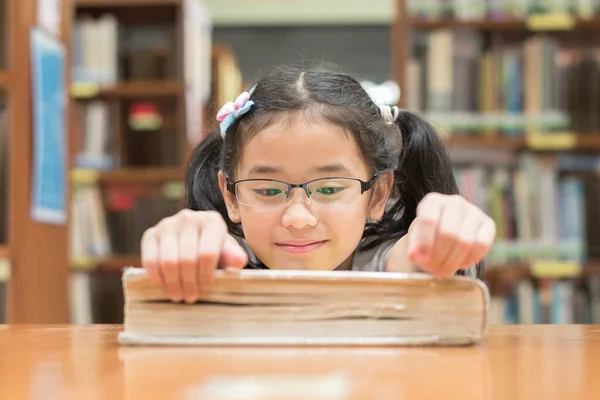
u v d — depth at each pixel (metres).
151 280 0.70
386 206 1.13
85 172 3.02
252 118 1.01
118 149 3.17
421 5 2.65
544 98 2.62
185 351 0.66
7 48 2.33
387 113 1.15
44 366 0.56
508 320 2.65
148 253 0.69
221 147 1.19
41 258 2.44
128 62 3.23
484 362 0.58
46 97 2.44
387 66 5.95
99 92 3.07
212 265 0.68
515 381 0.48
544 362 0.58
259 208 0.94
